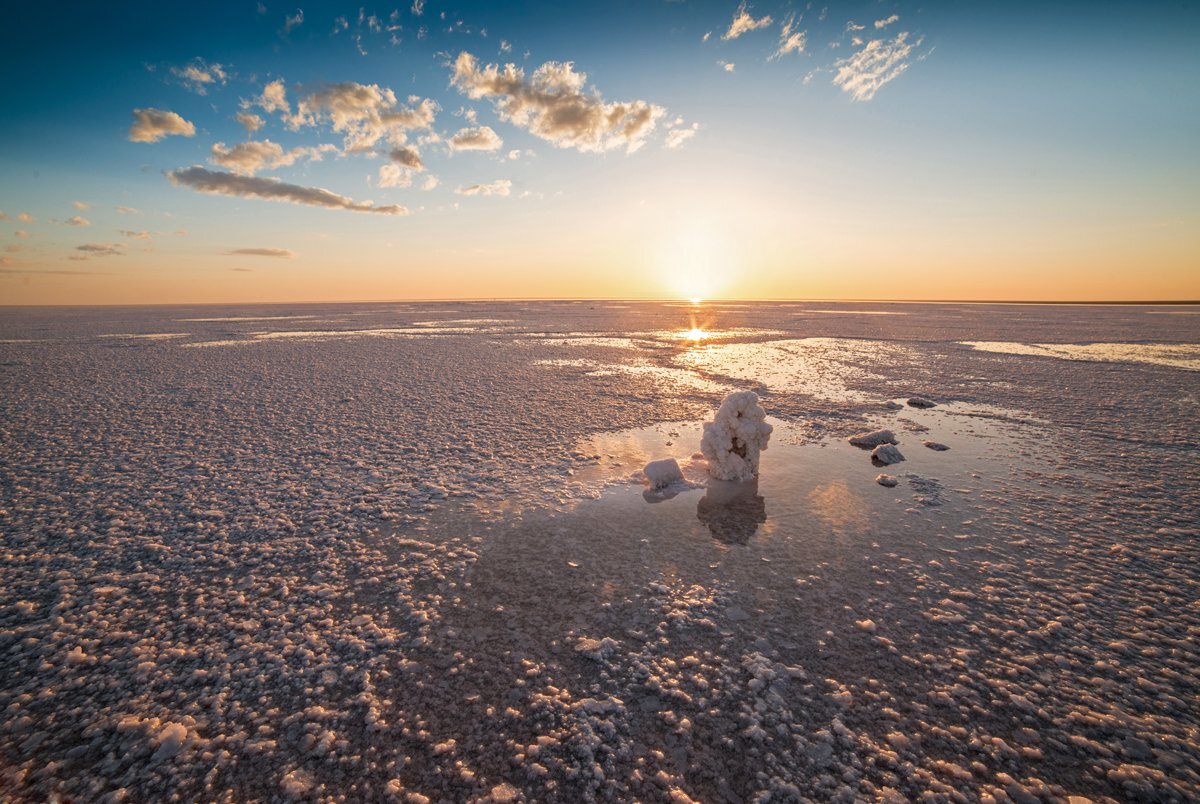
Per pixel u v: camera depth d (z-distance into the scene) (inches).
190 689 123.1
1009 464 280.7
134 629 144.7
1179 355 687.7
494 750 106.7
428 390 466.6
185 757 104.2
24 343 850.8
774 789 97.7
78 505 224.8
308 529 205.2
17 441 314.2
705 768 102.4
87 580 167.6
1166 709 115.4
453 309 2194.9
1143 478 254.7
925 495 241.0
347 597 160.9
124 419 365.7
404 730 110.8
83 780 99.4
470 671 129.1
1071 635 140.6
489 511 225.0
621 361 655.8
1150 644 136.7
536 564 181.6
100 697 120.1
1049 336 946.1
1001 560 181.3
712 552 190.4
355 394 447.8
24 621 147.5
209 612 152.4
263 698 119.8
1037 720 113.2
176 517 214.4
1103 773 100.7
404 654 135.4
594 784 98.6
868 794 96.7
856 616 150.8
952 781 99.3
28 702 118.3
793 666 130.4
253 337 966.4
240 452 296.4
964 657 132.8
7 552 184.4
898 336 970.1
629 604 157.5
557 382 508.1
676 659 133.7
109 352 732.0
